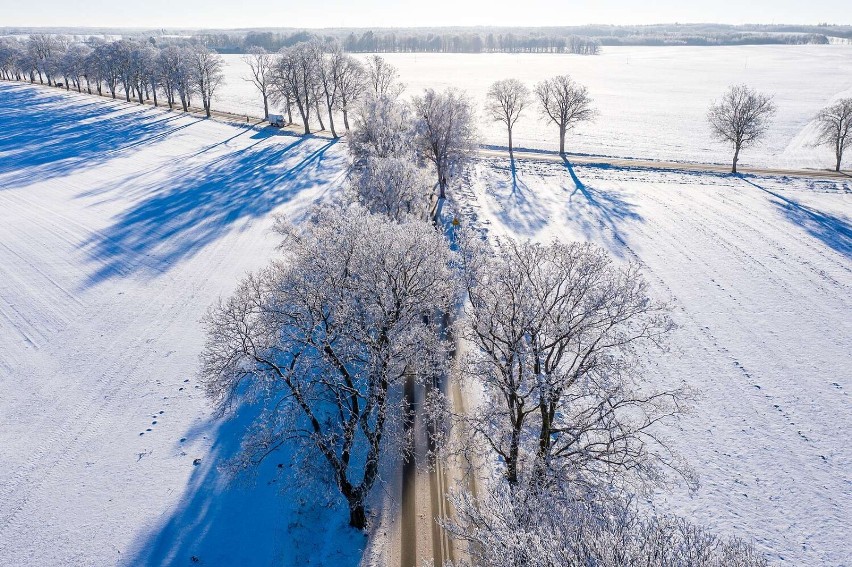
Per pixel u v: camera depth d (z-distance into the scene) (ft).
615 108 402.52
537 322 58.39
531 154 261.65
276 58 334.65
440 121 171.22
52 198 186.70
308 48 282.36
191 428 79.36
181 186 197.67
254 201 178.40
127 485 69.21
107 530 63.05
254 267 130.31
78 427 79.30
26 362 94.63
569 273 60.64
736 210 174.40
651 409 65.05
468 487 69.82
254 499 67.87
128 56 384.06
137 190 194.08
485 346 62.59
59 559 59.52
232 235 150.71
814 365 94.58
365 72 290.15
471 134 179.22
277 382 69.10
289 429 64.90
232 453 74.54
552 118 266.77
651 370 93.86
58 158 242.17
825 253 139.13
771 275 127.65
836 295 117.60
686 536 39.32
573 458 63.52
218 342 62.34
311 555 61.36
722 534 63.77
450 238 146.61
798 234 152.25
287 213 165.07
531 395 62.08
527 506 48.03
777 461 74.79
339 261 68.80
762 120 246.06
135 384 88.84
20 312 111.14
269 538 62.85
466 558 60.08
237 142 268.62
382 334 66.33
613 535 38.50
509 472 61.93
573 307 59.06
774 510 67.26
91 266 132.77
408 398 85.71
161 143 269.44
